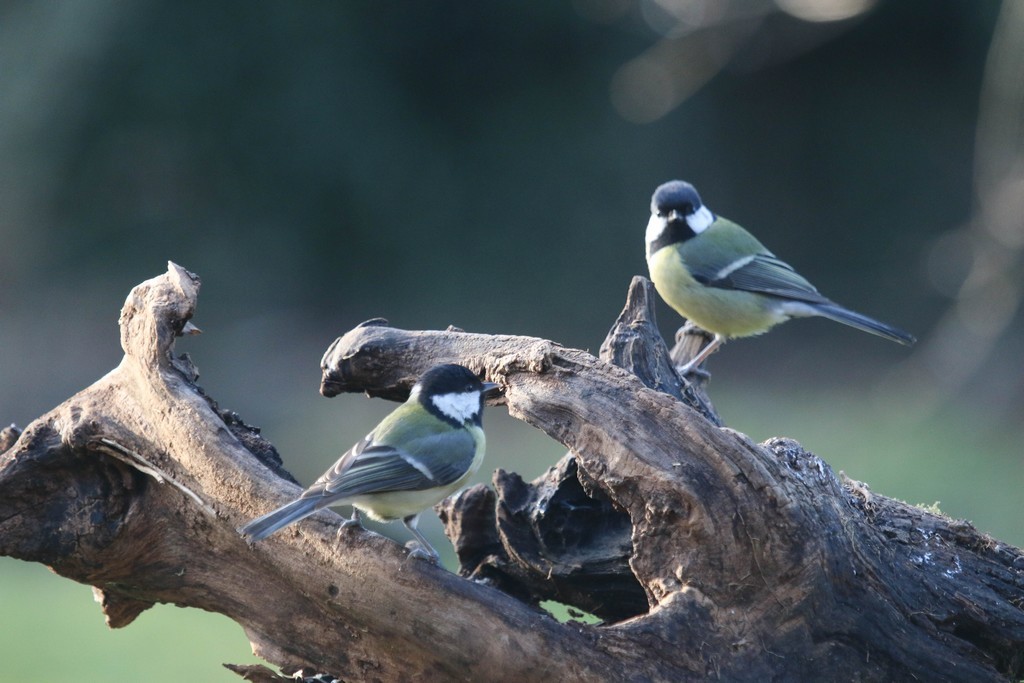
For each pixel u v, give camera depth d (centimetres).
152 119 2105
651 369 550
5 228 2103
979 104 2386
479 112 2372
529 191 2403
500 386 492
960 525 461
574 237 2409
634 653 408
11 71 2045
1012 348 1596
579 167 2408
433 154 2341
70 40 2016
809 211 2542
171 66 2086
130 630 1031
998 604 438
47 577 1230
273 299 2259
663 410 436
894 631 422
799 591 412
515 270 2400
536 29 2352
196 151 2155
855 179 2516
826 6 2125
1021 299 1602
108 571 472
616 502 446
